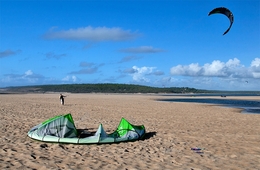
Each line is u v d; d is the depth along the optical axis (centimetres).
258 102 4575
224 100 5428
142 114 2103
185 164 759
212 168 730
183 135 1212
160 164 749
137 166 723
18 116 1753
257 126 1535
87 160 770
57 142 985
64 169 681
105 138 1003
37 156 795
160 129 1368
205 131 1335
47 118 1698
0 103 3059
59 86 18250
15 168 675
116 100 4553
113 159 790
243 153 907
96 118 1783
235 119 1855
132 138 1061
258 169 733
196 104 3628
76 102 3691
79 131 1202
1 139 1015
